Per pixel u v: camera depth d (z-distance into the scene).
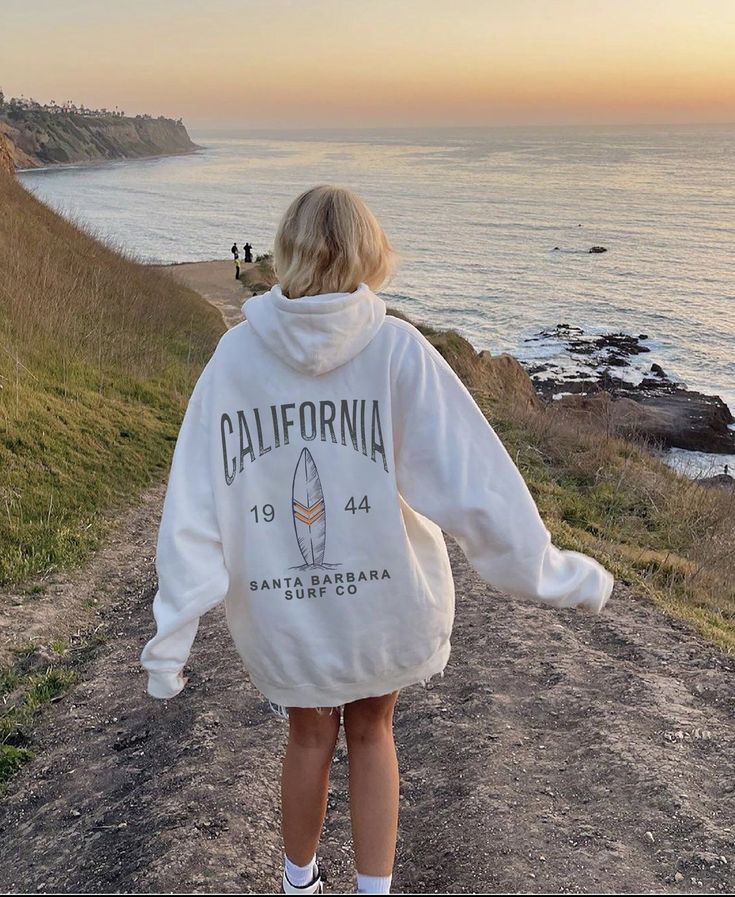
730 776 2.95
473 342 43.38
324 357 1.74
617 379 35.03
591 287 62.66
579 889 2.29
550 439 12.40
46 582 6.22
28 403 9.16
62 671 4.89
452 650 4.42
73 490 7.92
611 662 4.21
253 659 1.85
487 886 2.35
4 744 4.07
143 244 94.06
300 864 2.01
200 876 2.47
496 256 80.56
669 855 2.44
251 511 1.79
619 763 2.99
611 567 6.72
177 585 1.70
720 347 41.97
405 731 3.49
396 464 1.78
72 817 3.24
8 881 2.86
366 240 1.78
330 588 1.79
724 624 5.77
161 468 9.30
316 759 1.94
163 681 1.73
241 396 1.80
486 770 3.02
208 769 3.26
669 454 22.44
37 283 13.48
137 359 12.70
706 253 82.06
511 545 1.71
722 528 9.22
